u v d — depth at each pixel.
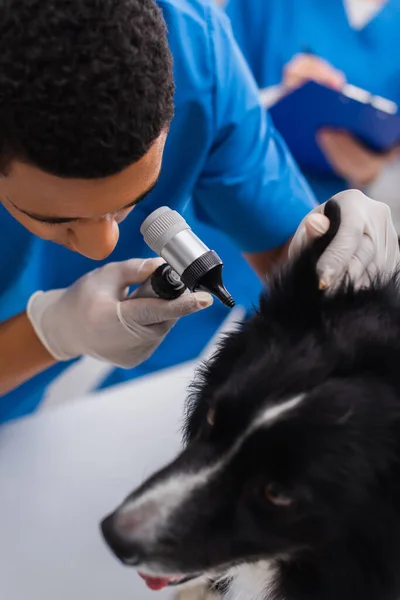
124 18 0.46
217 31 0.98
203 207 1.21
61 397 1.46
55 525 1.00
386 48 1.95
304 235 0.84
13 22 0.45
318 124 1.76
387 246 0.93
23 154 0.51
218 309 1.62
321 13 1.89
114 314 0.88
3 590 0.93
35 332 1.00
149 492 0.72
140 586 0.96
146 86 0.49
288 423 0.65
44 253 1.07
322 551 0.73
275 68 1.97
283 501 0.67
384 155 1.90
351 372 0.67
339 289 0.74
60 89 0.46
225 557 0.73
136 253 1.12
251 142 1.08
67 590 0.94
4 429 1.09
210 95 0.98
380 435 0.65
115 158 0.51
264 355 0.71
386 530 0.68
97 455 1.08
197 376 0.87
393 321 0.71
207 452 0.70
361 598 0.73
